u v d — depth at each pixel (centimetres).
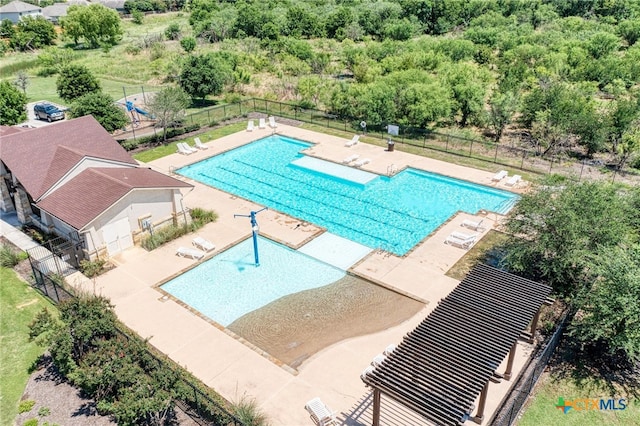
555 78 5009
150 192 2797
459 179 3612
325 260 2700
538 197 2334
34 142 3038
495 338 1589
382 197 3481
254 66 6512
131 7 12569
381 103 4428
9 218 3156
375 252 2741
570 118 3834
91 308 1866
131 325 2178
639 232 2439
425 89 4356
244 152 4306
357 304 2328
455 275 2509
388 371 1478
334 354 2006
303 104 5253
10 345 2081
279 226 3041
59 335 1773
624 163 3697
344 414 1708
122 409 1544
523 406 1744
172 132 4538
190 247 2802
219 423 1648
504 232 2888
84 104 4197
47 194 2764
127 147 4225
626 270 1881
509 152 4016
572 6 9244
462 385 1412
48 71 7112
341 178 3722
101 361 1703
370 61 5762
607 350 1962
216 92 5506
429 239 2856
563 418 1698
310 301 2361
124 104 4941
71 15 8838
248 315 2273
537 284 1877
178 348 2041
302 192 3578
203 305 2350
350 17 8544
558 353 1983
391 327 2156
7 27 8756
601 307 1841
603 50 6112
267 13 8606
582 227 2161
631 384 1842
